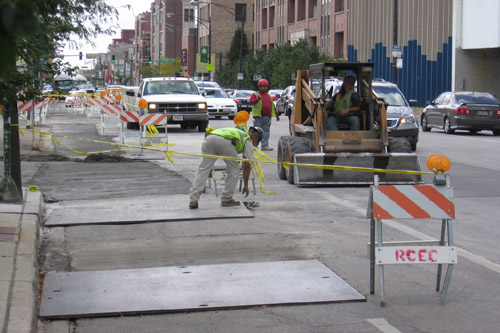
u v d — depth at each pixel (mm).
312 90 15305
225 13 96000
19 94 9266
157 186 13812
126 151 20547
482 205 11648
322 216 10641
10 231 8633
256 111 20094
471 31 41188
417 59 48781
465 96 28516
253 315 6137
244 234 9383
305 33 69000
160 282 7098
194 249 8586
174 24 124062
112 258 8188
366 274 7406
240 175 12836
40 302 6422
